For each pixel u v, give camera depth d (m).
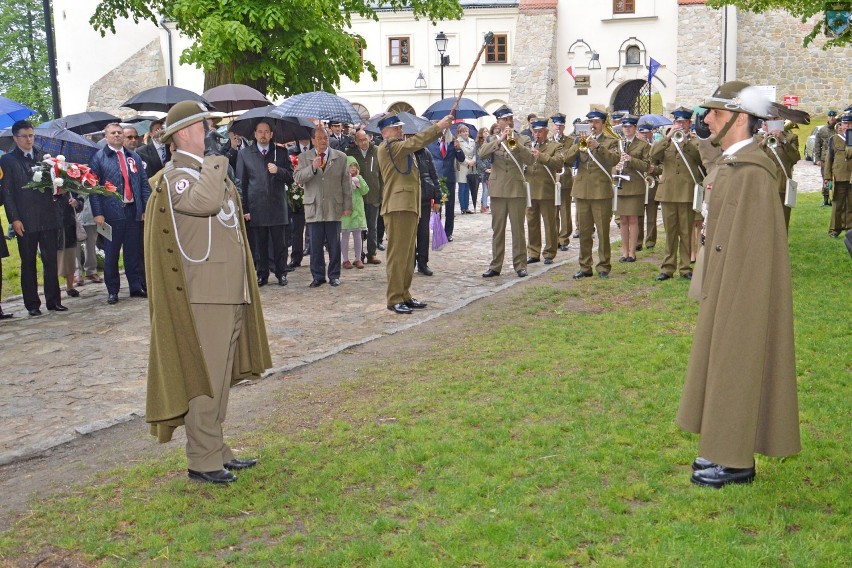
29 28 50.16
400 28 40.56
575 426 5.76
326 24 20.38
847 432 5.47
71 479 5.46
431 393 6.71
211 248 5.05
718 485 4.69
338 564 4.11
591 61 38.31
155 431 5.11
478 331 8.84
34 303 10.51
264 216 11.51
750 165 4.55
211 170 4.90
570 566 3.98
